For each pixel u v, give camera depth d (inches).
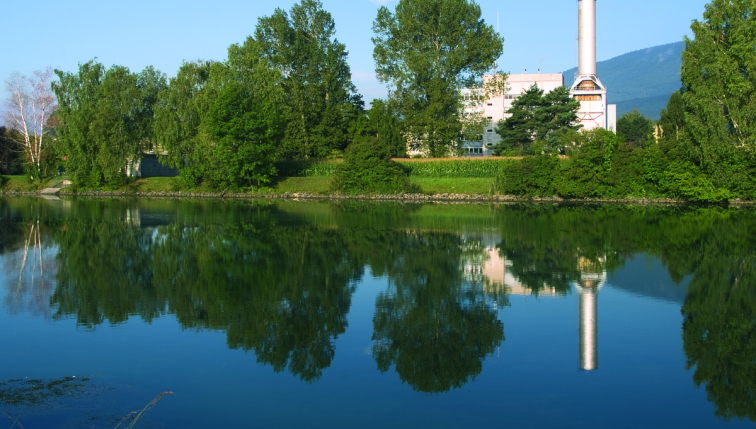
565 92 3019.2
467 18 2787.9
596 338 579.5
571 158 2431.1
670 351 545.6
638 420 411.2
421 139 3002.0
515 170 2470.5
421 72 2719.0
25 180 2947.8
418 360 519.2
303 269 894.4
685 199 2279.8
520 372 494.9
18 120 2851.9
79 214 1745.8
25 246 1104.2
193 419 402.6
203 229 1374.3
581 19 3715.6
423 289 772.6
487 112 4456.2
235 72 2664.9
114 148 2706.7
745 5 2039.9
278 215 1745.8
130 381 462.9
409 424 401.1
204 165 2689.5
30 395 432.8
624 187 2349.9
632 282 816.9
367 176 2645.2
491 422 405.7
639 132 4970.5
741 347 555.5
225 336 573.9
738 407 431.2
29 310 656.4
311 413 415.2
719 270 896.3
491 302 710.5
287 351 536.4
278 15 3051.2
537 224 1499.8
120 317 633.6
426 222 1550.2
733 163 2098.9
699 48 2073.1
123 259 968.3
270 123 2593.5
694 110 2132.1
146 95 2829.7
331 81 3102.9
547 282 816.3
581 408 429.1
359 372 490.0
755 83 2026.3
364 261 964.0
